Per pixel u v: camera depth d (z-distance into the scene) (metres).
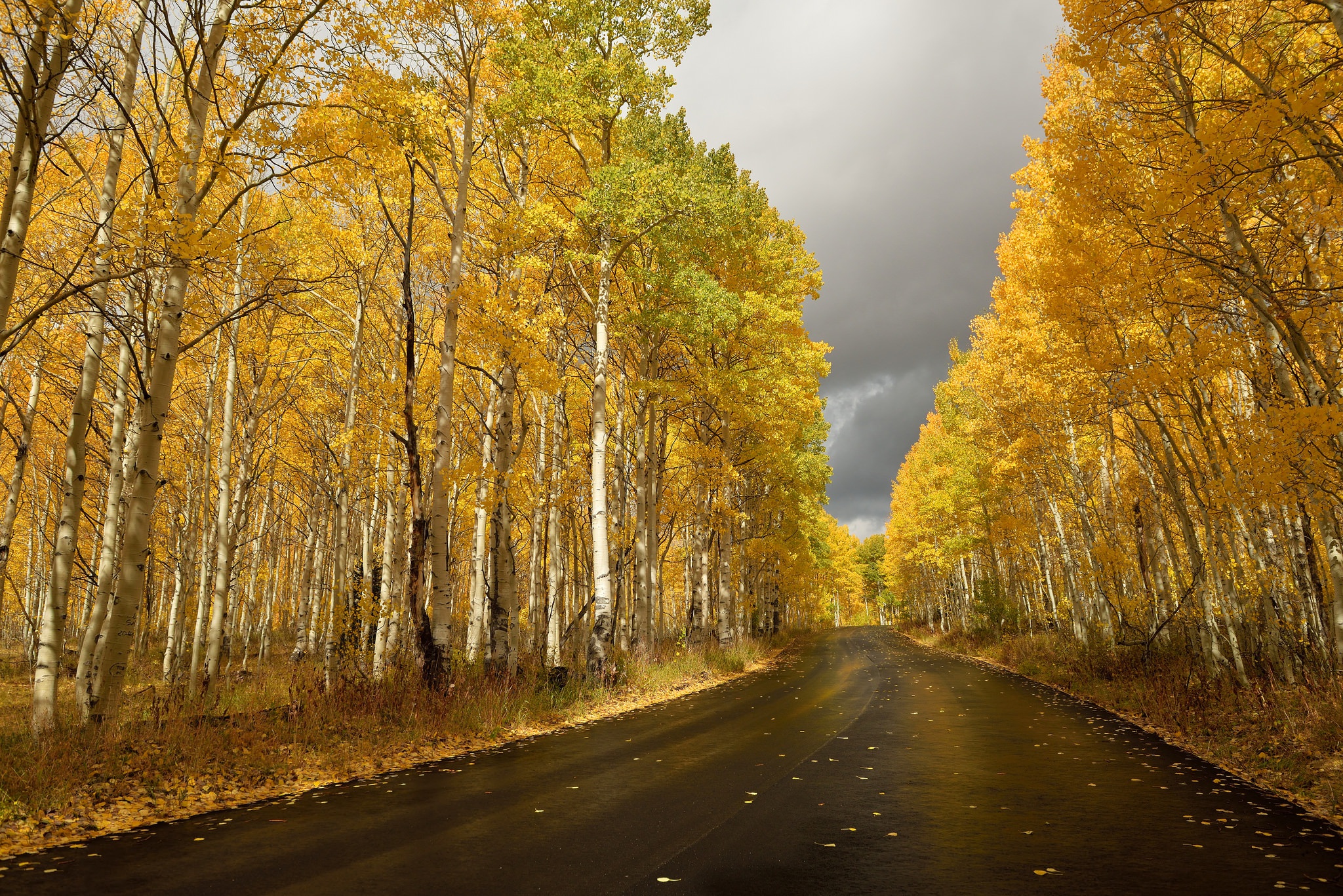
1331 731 7.64
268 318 15.01
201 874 4.38
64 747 6.75
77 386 12.32
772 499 30.77
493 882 4.25
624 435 21.27
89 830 5.41
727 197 15.68
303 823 5.66
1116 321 11.78
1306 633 10.59
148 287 8.88
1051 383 16.42
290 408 17.28
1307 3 6.23
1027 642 24.48
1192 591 13.20
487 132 14.57
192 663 13.20
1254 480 7.96
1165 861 4.61
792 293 23.77
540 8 14.97
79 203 10.80
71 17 6.89
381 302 16.92
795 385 22.09
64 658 20.39
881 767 8.05
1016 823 5.62
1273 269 8.29
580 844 5.09
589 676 15.09
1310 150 6.78
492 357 13.55
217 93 9.16
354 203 13.68
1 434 15.98
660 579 29.66
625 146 16.67
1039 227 14.64
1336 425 6.79
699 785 7.14
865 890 4.10
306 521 22.98
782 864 4.60
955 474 30.53
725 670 22.53
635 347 22.41
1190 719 10.17
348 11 8.91
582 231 15.91
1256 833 5.29
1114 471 18.72
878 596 98.81
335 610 11.76
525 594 28.73
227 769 7.23
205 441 14.32
